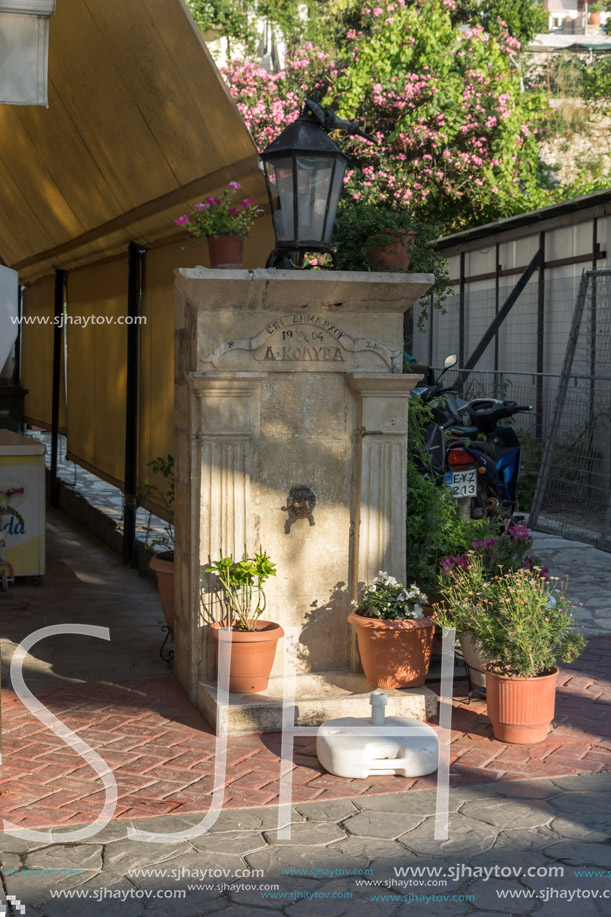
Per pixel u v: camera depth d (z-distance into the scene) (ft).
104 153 22.35
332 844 12.03
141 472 28.19
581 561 28.45
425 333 51.98
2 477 25.66
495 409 29.84
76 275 35.78
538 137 61.11
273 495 16.93
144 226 24.20
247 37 61.11
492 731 15.92
